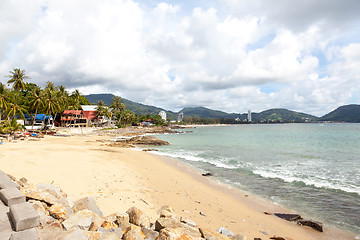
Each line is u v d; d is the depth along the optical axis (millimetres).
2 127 39750
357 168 22891
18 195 5602
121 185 13719
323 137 66938
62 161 18500
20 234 4027
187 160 28422
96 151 28875
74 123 85875
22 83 57812
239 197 14133
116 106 111438
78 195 10633
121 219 6805
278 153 34781
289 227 10039
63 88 72812
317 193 14852
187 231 6238
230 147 44344
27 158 18047
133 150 36656
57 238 4457
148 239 5727
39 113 74938
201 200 12977
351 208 12320
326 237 9234
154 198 12039
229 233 8031
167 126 185000
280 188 16031
